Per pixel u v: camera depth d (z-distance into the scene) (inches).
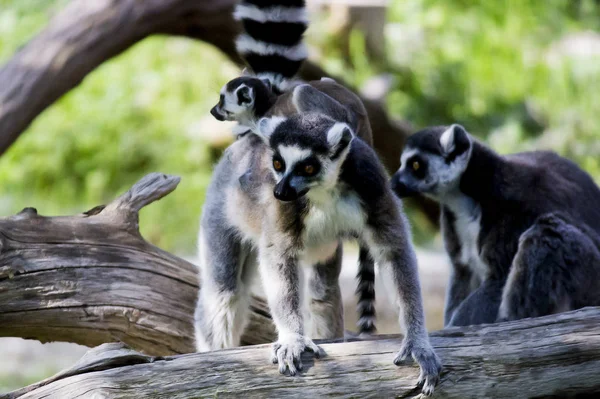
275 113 487.2
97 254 454.6
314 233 390.0
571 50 1234.6
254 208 414.3
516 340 362.0
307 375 347.6
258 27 543.5
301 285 448.1
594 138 1109.7
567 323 369.4
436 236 970.7
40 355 740.7
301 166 369.4
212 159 1045.8
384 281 379.9
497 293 479.5
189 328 469.4
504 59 1186.6
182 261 482.0
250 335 490.3
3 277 429.1
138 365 350.6
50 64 663.1
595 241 472.1
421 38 1173.7
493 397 355.3
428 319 729.0
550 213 474.0
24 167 1077.1
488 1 1252.5
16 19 1189.7
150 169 1067.3
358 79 1059.3
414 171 514.0
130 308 455.8
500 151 1062.4
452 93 1132.5
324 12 1080.2
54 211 1040.8
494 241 484.1
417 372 349.7
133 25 692.7
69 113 1112.8
